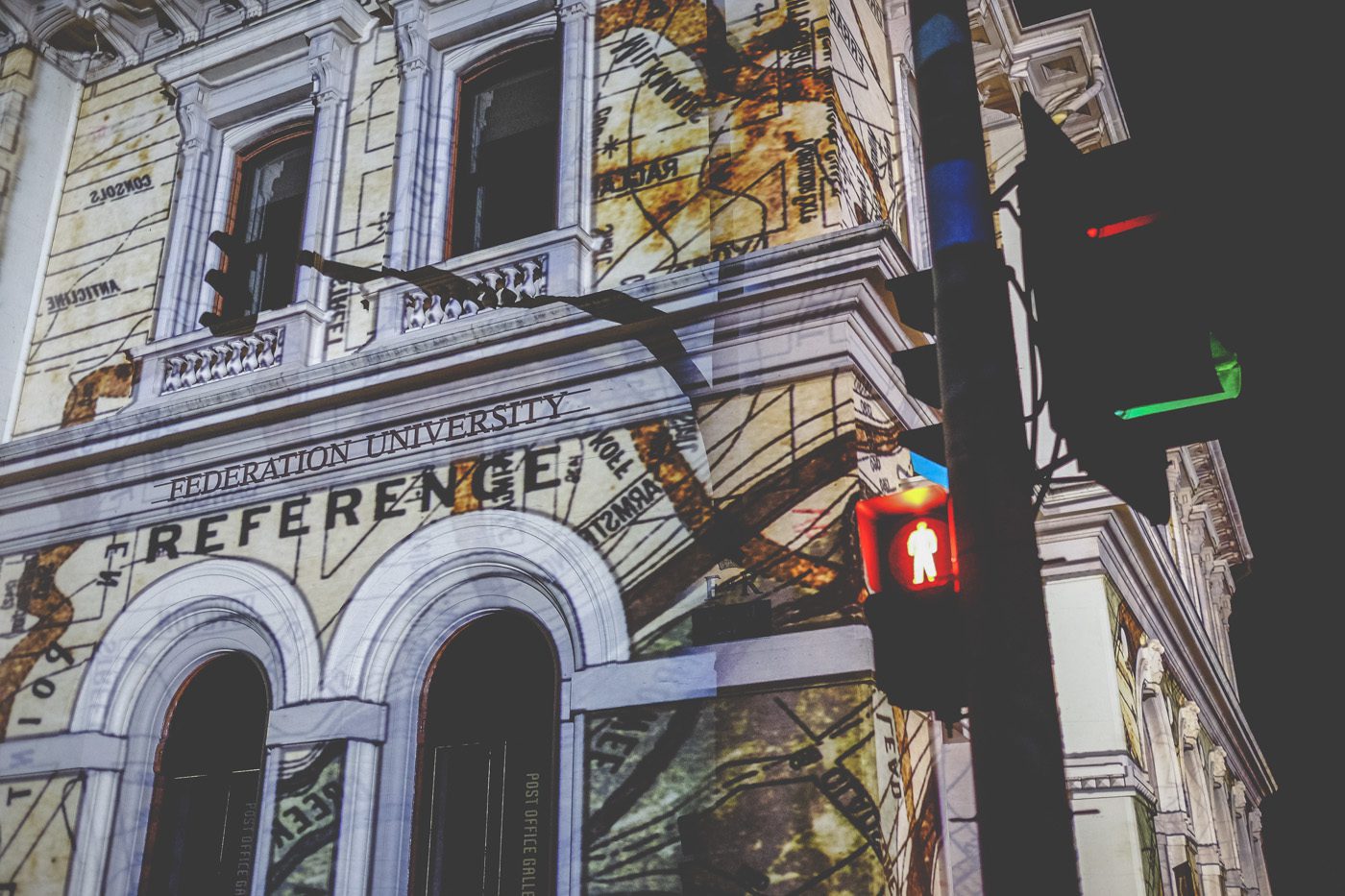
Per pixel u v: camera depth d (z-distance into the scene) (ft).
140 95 43.01
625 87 33.78
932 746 28.99
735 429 28.40
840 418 27.30
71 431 36.50
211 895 31.50
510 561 30.07
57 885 32.24
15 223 41.27
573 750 27.61
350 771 29.66
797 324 28.35
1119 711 32.73
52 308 41.22
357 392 32.53
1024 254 14.58
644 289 29.37
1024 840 12.48
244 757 32.53
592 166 33.40
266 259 39.01
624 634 28.02
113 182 42.06
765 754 25.41
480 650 30.58
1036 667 13.03
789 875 24.32
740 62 32.24
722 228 30.73
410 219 34.91
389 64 38.24
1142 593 40.91
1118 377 13.98
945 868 28.09
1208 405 13.96
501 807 28.76
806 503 26.96
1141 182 14.07
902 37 37.70
